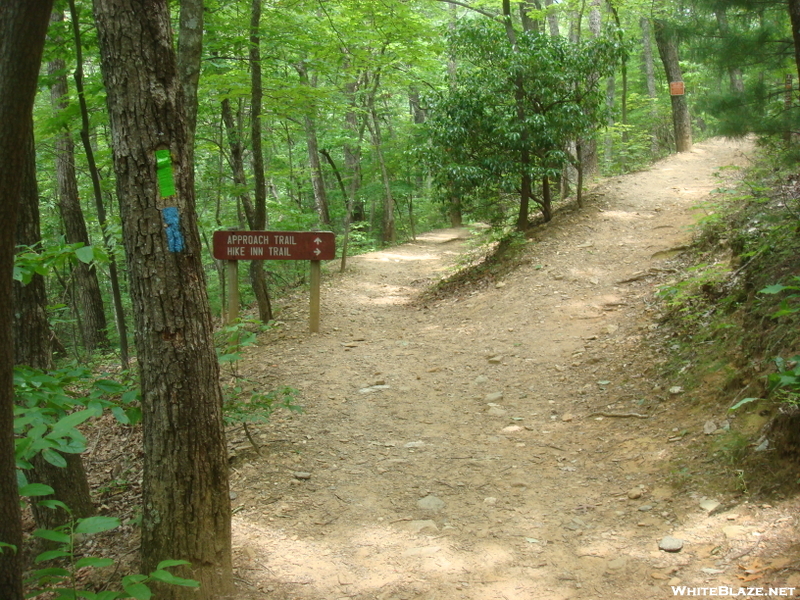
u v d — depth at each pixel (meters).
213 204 15.86
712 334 5.86
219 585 3.45
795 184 8.37
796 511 3.42
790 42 6.53
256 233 8.96
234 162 11.15
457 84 13.01
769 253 6.14
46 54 6.84
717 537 3.50
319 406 6.55
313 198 23.45
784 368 4.19
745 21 6.78
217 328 10.73
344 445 5.61
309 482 4.94
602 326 7.77
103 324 12.91
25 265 3.20
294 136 18.11
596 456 4.91
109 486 5.93
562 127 11.32
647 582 3.30
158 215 3.23
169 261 3.27
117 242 5.61
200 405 3.37
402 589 3.53
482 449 5.36
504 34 11.41
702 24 6.91
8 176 2.01
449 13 18.45
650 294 8.18
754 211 8.44
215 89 9.17
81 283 12.59
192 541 3.36
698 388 5.26
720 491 3.94
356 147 18.27
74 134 10.86
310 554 3.95
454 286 11.43
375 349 8.53
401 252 17.55
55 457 2.30
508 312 9.09
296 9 9.80
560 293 9.20
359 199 19.50
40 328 4.94
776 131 6.54
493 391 6.66
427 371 7.48
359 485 4.86
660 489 4.20
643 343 6.73
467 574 3.62
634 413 5.39
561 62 11.10
